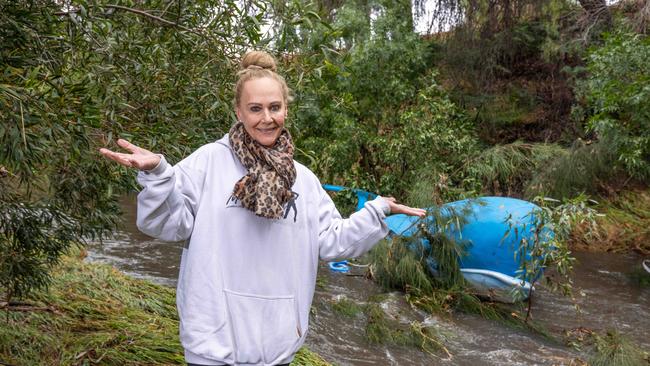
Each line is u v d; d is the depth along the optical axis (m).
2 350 3.48
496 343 5.53
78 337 3.86
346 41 10.71
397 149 9.27
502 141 12.53
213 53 3.30
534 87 13.12
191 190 1.96
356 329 5.60
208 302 1.92
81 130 2.61
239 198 1.94
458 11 12.57
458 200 7.20
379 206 2.10
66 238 3.69
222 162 2.02
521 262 6.27
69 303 4.44
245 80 2.03
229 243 1.95
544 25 12.64
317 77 3.61
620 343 5.18
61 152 2.81
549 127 12.45
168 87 3.31
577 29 12.39
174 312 4.89
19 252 3.47
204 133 3.44
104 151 1.73
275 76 2.06
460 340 5.55
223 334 1.92
